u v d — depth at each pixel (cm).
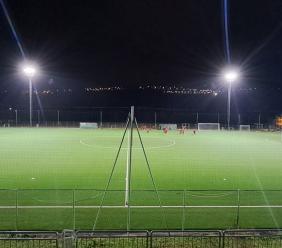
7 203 2183
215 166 3606
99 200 2267
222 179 3077
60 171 3294
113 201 2261
